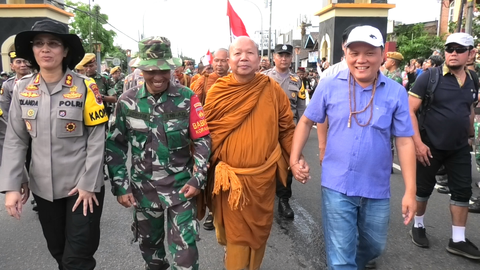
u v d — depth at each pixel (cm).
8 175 235
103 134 248
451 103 344
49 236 257
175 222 259
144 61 239
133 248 375
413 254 360
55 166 239
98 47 2595
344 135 246
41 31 226
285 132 303
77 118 238
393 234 403
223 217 286
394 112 244
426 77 352
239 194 268
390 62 686
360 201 247
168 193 258
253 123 278
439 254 360
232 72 285
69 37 235
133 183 265
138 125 253
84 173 239
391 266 338
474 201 476
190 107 259
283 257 360
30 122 237
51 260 355
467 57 340
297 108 520
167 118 253
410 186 240
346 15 1744
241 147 275
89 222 243
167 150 255
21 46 237
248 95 276
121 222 442
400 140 246
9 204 231
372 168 244
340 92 248
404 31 2639
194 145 266
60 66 242
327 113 256
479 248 370
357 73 237
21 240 400
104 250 372
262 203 285
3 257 362
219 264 346
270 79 290
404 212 240
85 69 618
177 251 256
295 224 437
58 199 247
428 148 341
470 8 884
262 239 291
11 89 373
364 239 259
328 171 254
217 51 452
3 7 1778
